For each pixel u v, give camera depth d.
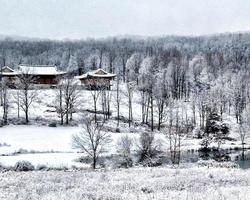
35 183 22.62
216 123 90.81
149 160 52.78
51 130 83.25
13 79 121.62
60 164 51.69
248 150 77.44
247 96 126.31
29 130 82.62
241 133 80.31
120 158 56.41
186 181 22.86
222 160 63.28
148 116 106.75
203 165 41.25
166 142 74.62
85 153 62.06
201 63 178.50
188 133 92.06
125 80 166.25
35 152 64.69
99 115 98.88
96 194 18.03
